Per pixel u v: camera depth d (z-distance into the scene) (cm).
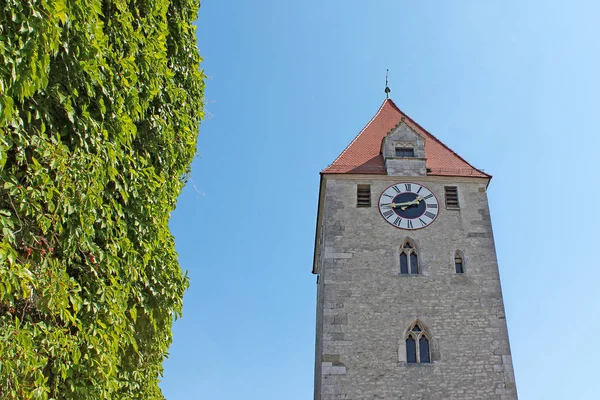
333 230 2862
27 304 858
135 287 1204
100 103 984
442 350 2539
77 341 930
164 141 1323
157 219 1267
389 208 2934
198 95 1576
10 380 780
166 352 1413
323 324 2600
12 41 766
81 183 920
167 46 1444
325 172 3036
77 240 927
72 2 876
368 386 2448
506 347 2545
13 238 777
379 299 2664
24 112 863
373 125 3541
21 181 845
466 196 2992
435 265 2764
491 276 2738
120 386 1144
